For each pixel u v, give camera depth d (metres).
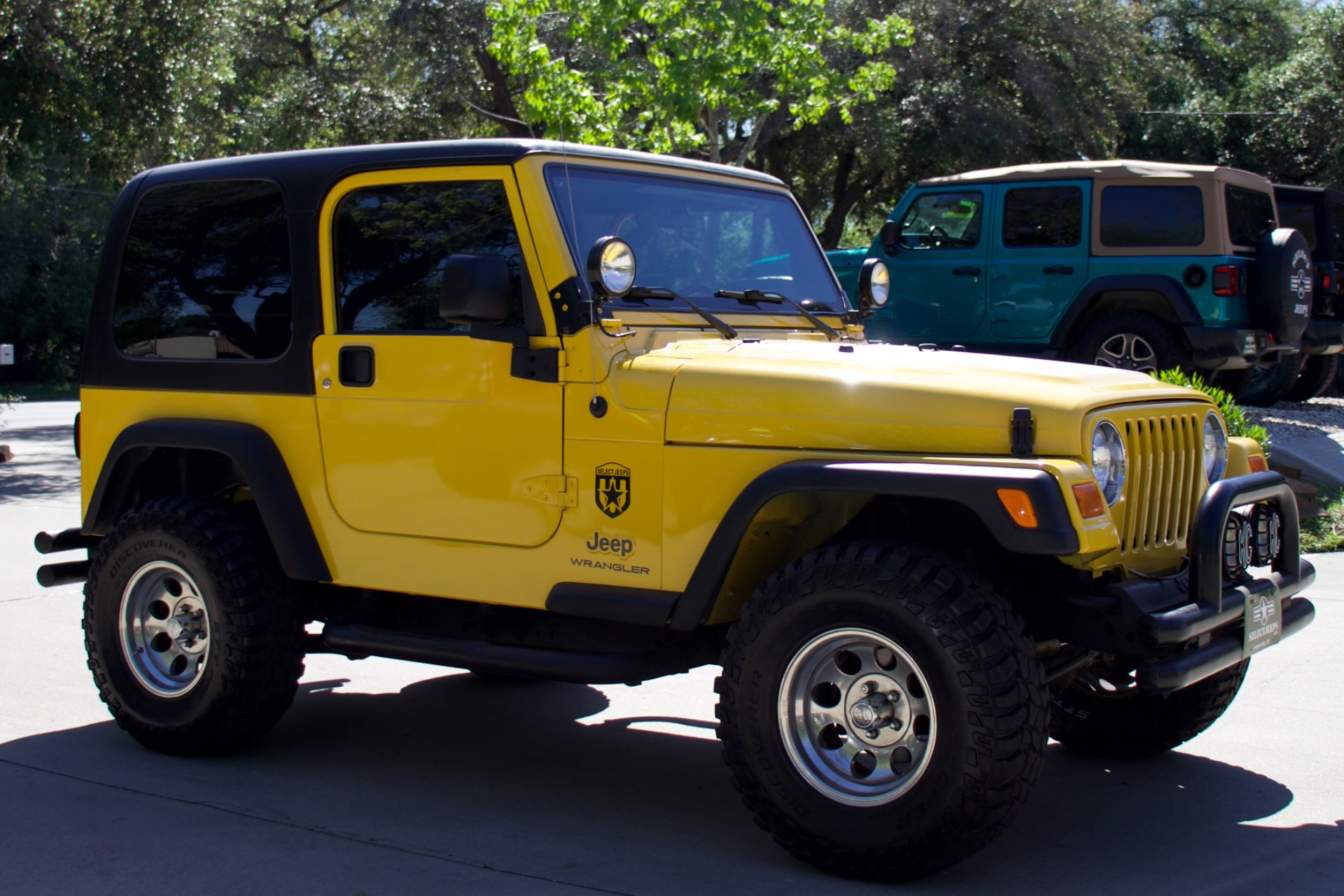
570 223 4.04
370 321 4.32
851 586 3.43
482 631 4.32
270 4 26.84
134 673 4.68
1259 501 3.88
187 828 3.91
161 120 17.80
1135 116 28.27
